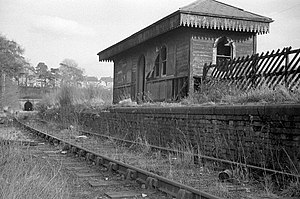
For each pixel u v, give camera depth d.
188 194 5.97
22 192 5.36
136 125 15.73
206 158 9.53
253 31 19.73
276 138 7.84
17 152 8.29
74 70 125.62
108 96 31.28
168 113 12.86
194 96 15.76
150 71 23.86
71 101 29.47
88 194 6.64
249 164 8.62
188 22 18.39
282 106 7.65
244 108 8.81
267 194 6.48
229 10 20.17
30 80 116.00
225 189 6.76
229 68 15.18
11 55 59.81
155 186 6.99
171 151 11.01
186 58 19.28
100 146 13.96
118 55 30.80
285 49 12.19
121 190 7.04
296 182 6.54
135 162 9.82
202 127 10.73
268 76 12.86
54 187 6.04
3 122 35.84
